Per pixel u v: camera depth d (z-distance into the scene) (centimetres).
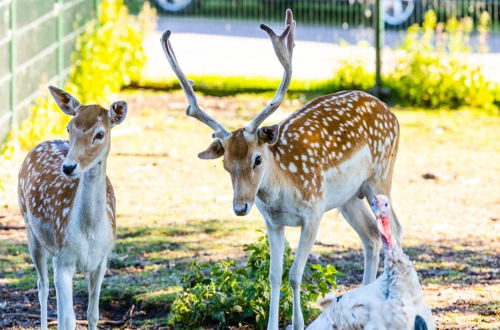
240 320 823
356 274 973
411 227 1152
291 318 821
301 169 789
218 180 1371
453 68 1838
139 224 1153
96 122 704
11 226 1140
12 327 836
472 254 1041
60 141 854
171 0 2677
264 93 1933
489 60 2106
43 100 1532
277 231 791
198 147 1555
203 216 1192
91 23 1873
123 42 1925
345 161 830
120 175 1380
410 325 602
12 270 990
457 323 809
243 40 2439
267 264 822
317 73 2031
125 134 1625
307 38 2386
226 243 1080
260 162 735
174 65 766
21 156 1426
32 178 802
